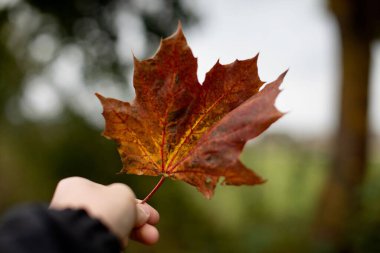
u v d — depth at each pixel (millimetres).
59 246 486
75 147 5016
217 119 715
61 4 4266
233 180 686
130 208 653
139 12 4324
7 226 498
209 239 4996
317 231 4113
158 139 741
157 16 4391
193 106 730
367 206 3350
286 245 4102
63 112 5102
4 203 5004
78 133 5082
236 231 4910
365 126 4180
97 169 5004
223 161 692
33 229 487
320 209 4191
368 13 4113
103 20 4320
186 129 735
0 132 5297
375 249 3270
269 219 4680
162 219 5227
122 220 632
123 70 4383
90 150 5031
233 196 5457
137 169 749
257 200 4992
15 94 5164
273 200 5004
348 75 4230
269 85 686
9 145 5328
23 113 5336
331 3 4227
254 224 4562
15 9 4559
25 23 4695
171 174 740
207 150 710
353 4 4098
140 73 735
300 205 4742
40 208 517
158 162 746
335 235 3973
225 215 5418
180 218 5289
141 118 746
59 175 5027
